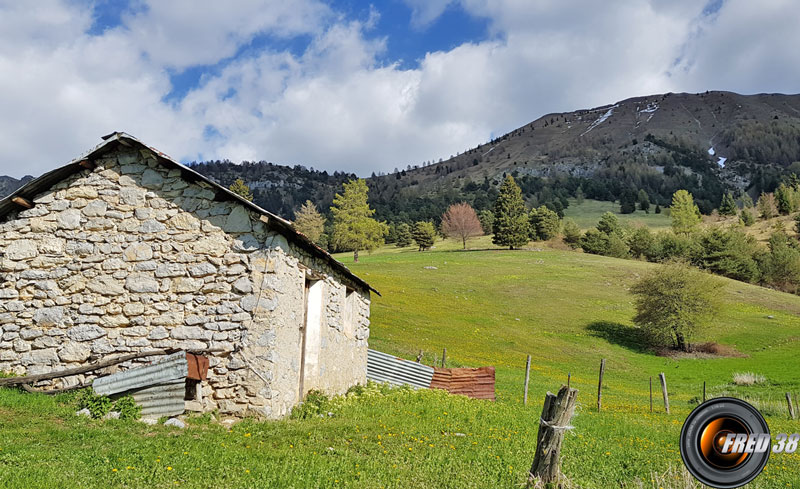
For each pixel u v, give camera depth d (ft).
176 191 46.21
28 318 45.98
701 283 178.40
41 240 46.93
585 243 370.94
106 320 44.96
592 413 65.72
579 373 133.49
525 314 199.62
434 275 252.83
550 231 418.10
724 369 148.77
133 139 45.44
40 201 47.44
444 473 30.30
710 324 194.29
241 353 42.52
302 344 51.13
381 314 161.07
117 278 45.55
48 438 31.78
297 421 41.98
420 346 127.85
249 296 43.39
